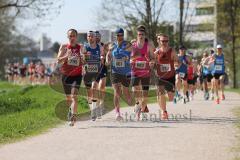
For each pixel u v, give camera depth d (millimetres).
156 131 27516
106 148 22203
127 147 22422
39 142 24156
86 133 27000
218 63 51125
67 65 30859
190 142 23766
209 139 24688
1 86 102625
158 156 20328
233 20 116938
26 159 19875
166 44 33000
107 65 33375
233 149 21969
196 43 117375
